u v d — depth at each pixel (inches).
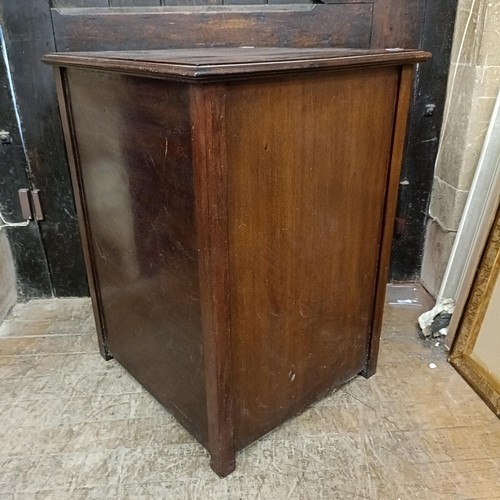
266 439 43.3
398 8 53.1
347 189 39.4
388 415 45.9
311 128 34.3
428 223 63.9
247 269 34.8
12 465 40.8
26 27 51.5
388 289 66.1
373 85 37.1
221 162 29.6
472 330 49.9
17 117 55.6
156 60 31.2
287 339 40.7
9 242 61.9
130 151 36.6
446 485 38.8
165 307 39.6
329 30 53.5
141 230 39.1
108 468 40.6
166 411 46.5
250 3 52.8
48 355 54.6
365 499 37.7
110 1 51.6
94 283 50.4
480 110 51.9
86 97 39.9
